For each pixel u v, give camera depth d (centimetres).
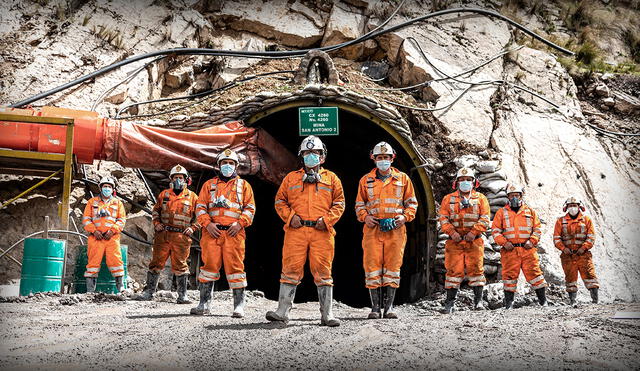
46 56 1457
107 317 739
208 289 783
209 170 1280
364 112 1366
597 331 612
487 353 512
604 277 1310
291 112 1452
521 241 1029
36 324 655
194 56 1659
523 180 1442
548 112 1620
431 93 1580
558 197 1432
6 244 1180
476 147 1473
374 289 775
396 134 1381
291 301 679
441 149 1470
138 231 1290
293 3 1848
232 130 1303
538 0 2105
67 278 1199
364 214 779
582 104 1759
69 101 1388
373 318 767
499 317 757
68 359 475
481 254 937
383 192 772
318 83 1431
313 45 1816
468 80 1623
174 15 1697
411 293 1390
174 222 984
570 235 1142
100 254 1031
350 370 452
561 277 1227
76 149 1139
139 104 1480
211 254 758
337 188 680
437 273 1302
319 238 669
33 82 1399
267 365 462
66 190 1073
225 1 1814
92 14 1602
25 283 1023
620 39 2152
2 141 1076
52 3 1572
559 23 2095
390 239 773
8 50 1439
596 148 1580
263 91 1439
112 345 533
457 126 1509
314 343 551
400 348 531
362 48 1762
